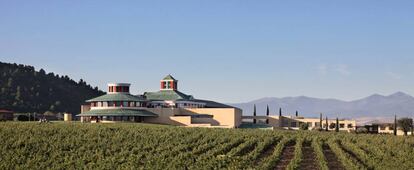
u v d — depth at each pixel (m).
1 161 83.38
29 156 87.31
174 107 164.38
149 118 153.50
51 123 126.06
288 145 104.44
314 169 77.94
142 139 102.25
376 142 107.81
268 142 102.81
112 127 117.44
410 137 123.25
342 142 104.69
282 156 90.31
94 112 151.62
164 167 77.69
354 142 109.25
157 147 94.44
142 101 156.62
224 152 93.25
